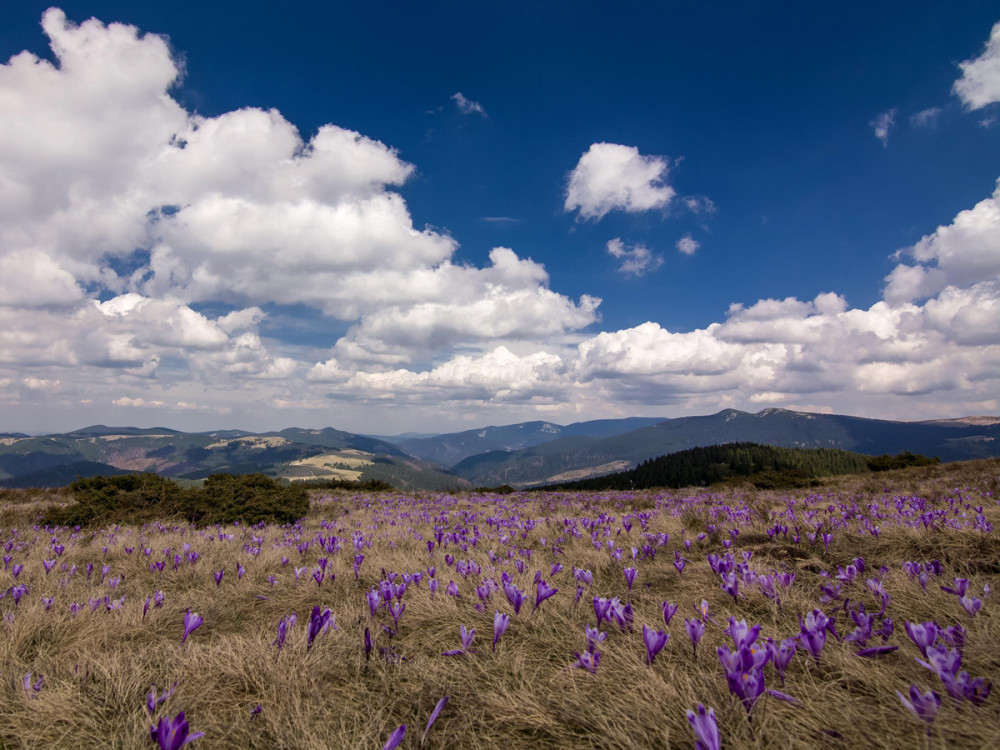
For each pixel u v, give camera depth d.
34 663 3.69
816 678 2.75
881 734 2.13
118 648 4.04
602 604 3.34
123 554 8.95
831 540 6.23
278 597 6.01
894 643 3.05
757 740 2.08
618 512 15.02
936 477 21.38
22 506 17.19
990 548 5.18
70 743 2.62
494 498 25.17
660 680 2.67
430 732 2.59
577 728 2.54
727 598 4.49
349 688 3.17
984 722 2.00
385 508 18.08
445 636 4.14
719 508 11.91
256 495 15.84
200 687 3.17
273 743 2.50
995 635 2.97
